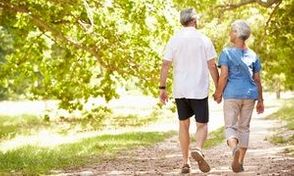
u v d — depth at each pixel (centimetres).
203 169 795
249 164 1020
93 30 1612
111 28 1614
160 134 2234
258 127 2589
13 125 3056
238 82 825
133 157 1304
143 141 1838
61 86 2222
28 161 1135
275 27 2122
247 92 822
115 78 2031
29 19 1794
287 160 1059
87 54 2103
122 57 1769
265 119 3397
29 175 958
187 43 827
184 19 838
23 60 2136
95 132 2372
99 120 3014
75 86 2206
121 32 1641
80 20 1766
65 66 2141
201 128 830
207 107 834
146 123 3188
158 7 1535
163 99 852
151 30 1598
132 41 1711
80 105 2280
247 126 848
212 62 832
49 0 1603
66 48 2031
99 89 2209
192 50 826
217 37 2550
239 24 838
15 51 2133
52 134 2292
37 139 1920
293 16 2031
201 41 828
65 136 2100
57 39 1959
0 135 2220
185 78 827
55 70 2162
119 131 2425
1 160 1140
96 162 1170
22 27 1925
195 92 822
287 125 2375
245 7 2595
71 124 3081
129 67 1819
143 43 1728
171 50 834
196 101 826
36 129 2706
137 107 5416
